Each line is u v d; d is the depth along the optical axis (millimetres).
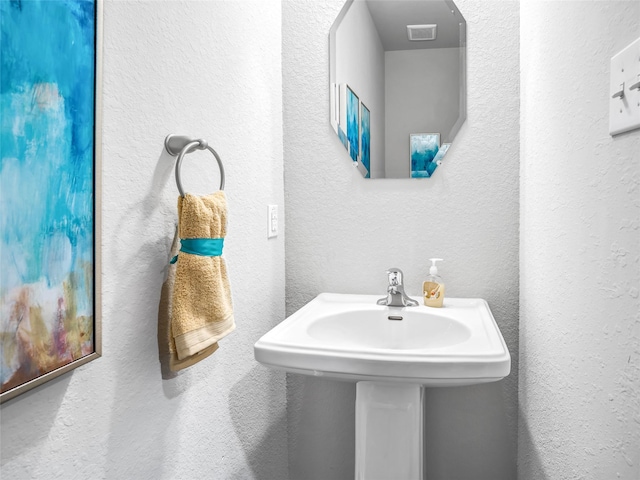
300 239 1674
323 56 1635
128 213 889
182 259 928
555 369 1111
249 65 1386
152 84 948
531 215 1341
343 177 1639
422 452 1310
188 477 1102
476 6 1534
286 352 1073
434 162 1576
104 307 833
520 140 1494
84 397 788
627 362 738
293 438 1707
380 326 1440
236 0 1305
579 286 946
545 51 1180
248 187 1379
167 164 1003
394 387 1212
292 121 1660
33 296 663
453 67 1562
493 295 1552
